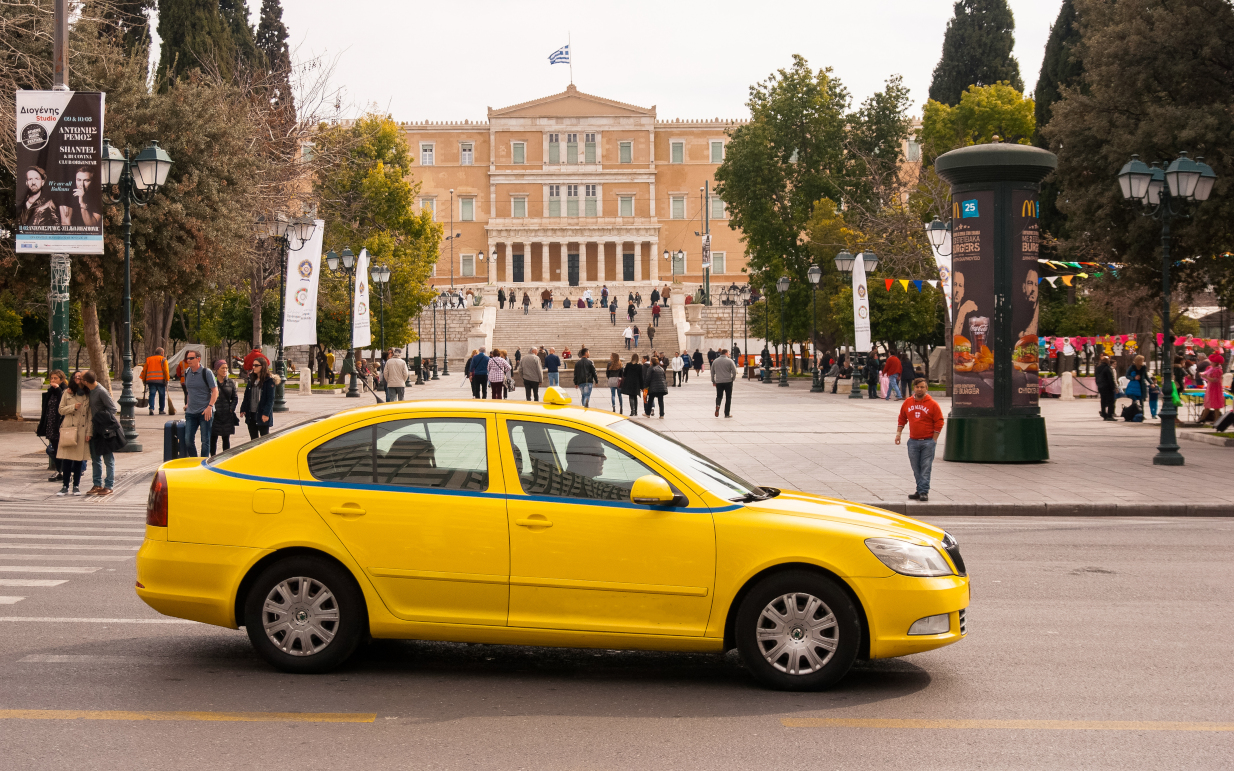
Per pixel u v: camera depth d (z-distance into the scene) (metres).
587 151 104.19
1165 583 9.11
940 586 5.84
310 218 29.64
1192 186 17.91
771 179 58.66
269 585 6.06
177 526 6.12
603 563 5.85
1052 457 19.47
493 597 5.91
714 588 5.80
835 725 5.30
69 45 23.89
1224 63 22.55
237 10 58.38
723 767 4.68
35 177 16.98
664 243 104.94
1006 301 18.22
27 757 4.75
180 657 6.51
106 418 14.90
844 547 5.80
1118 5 24.17
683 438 22.81
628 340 65.94
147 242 24.89
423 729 5.18
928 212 44.09
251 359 27.67
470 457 6.08
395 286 51.41
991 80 63.22
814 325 44.31
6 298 28.17
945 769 4.69
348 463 6.15
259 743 4.96
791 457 19.27
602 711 5.50
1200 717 5.47
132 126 24.16
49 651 6.61
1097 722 5.38
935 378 49.16
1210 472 17.23
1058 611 8.00
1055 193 47.50
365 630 6.13
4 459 18.77
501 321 75.12
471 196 104.56
